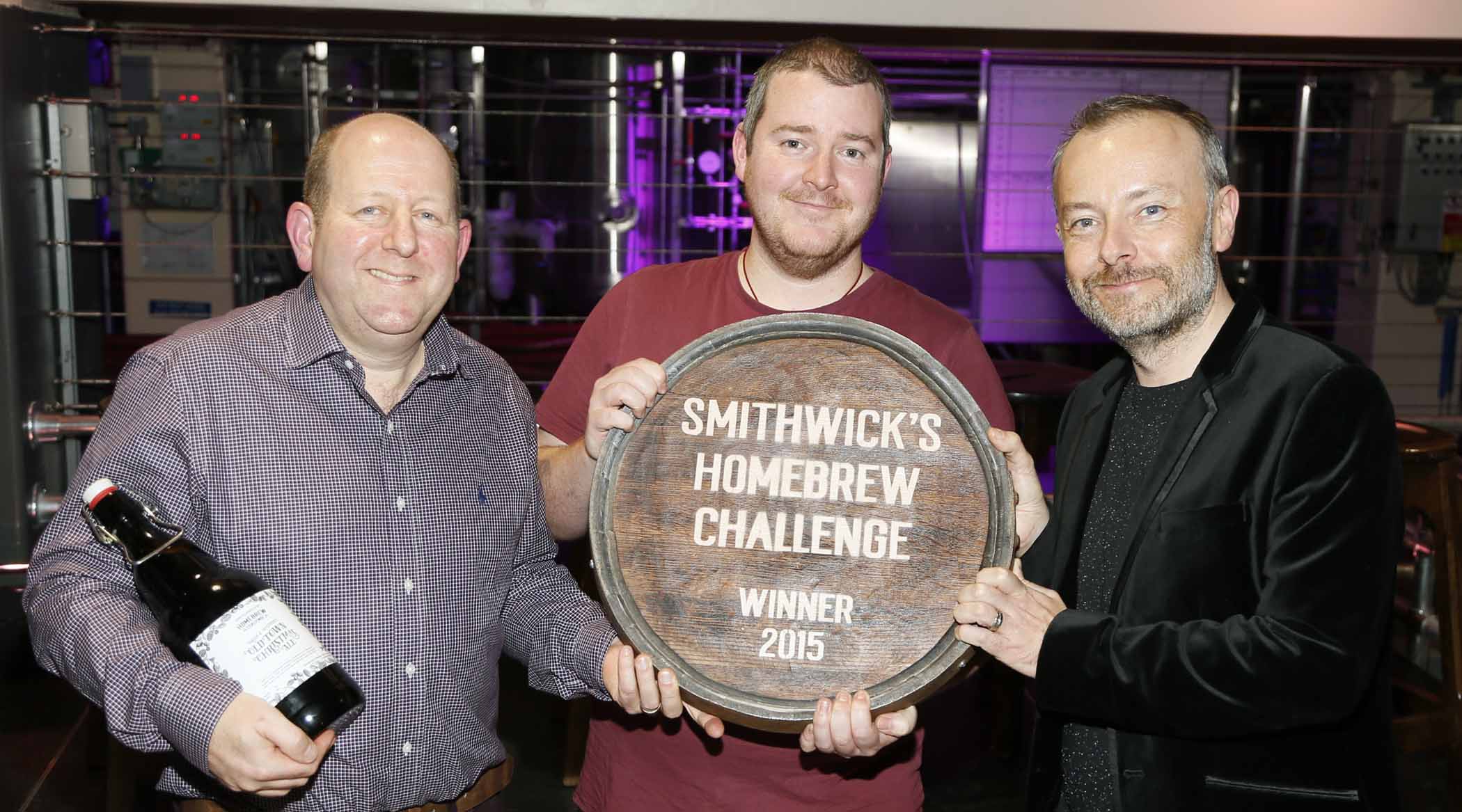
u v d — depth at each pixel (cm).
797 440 131
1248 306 136
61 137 287
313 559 132
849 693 124
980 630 124
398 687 135
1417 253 513
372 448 137
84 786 263
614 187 496
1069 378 330
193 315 503
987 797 277
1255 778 129
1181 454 132
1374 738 131
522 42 321
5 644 286
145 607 128
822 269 155
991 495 128
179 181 487
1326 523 122
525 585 156
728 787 154
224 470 131
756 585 128
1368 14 314
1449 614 253
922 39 324
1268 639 120
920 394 131
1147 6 311
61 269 288
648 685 125
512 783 281
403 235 130
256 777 111
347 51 498
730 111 477
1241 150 565
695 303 164
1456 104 507
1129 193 131
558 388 172
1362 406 125
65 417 271
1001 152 519
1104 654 124
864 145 149
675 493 130
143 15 302
